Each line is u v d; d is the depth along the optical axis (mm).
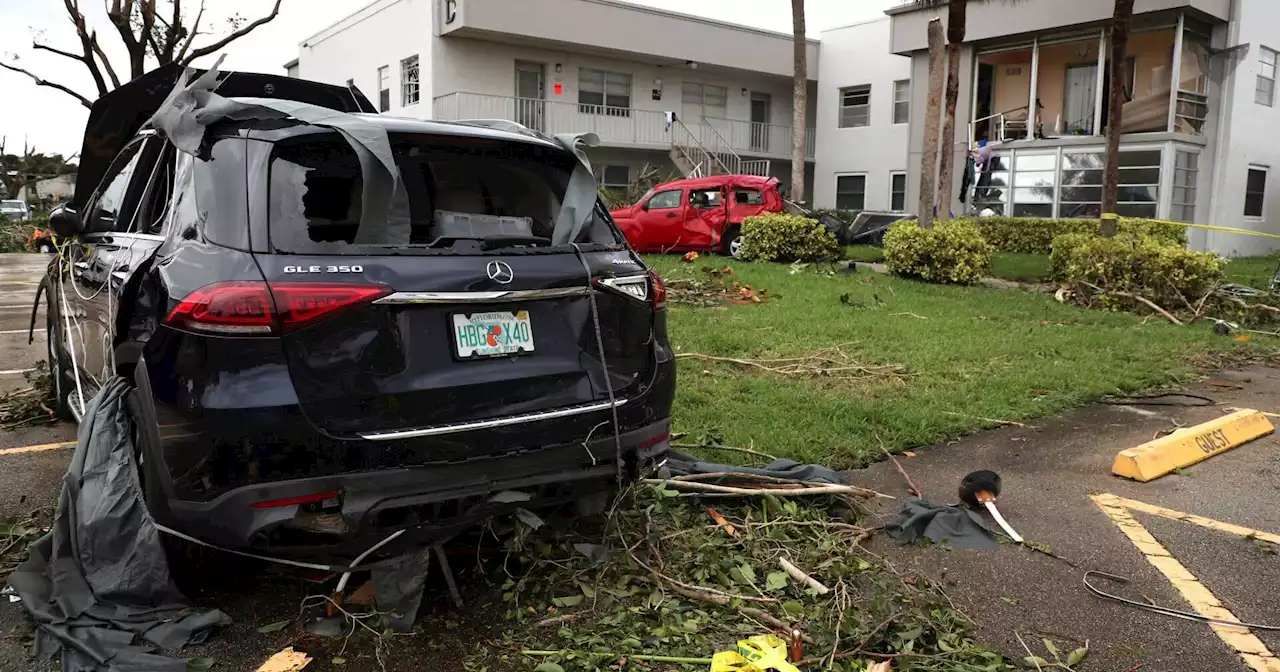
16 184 43750
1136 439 5598
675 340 8172
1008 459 5168
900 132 27344
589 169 3518
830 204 29688
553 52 25172
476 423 2914
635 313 3438
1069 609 3305
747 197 16953
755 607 3162
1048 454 5273
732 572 3377
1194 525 4156
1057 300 11992
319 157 2994
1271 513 4328
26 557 3434
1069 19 20156
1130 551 3846
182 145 3037
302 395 2670
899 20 23562
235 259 2756
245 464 2627
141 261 3197
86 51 16812
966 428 5699
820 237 15469
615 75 26547
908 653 2840
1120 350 8336
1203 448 5234
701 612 3133
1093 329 9656
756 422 5590
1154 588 3488
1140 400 6684
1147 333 9523
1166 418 6137
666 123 27547
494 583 3334
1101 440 5578
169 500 2791
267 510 2662
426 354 2877
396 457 2779
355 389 2744
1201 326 10320
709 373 6996
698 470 4309
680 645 2924
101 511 2984
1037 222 20375
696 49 26656
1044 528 4105
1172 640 3080
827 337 8586
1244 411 5906
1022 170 21641
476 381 2938
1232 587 3502
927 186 14953
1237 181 21297
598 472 3221
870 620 3111
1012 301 11781
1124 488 4684
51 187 49219
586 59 25859
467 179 3295
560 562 3383
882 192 28062
